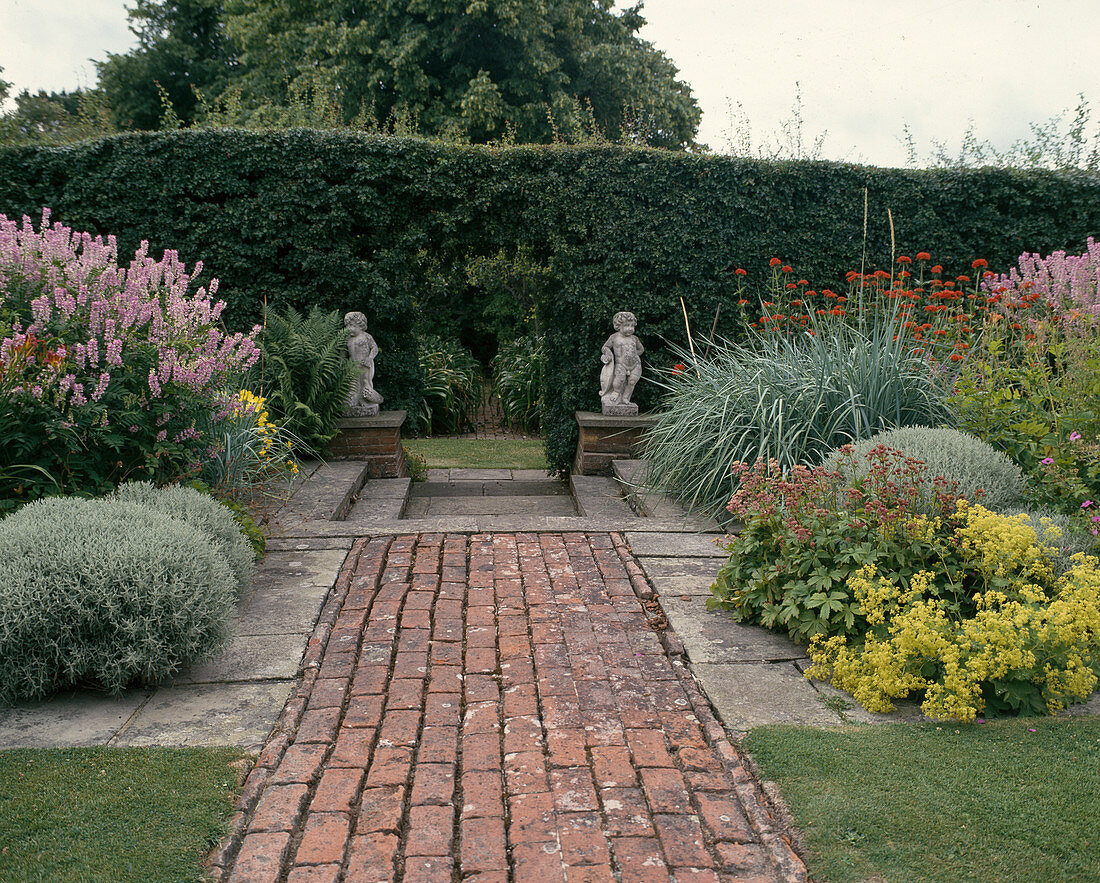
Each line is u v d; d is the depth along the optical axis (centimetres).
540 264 880
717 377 614
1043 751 246
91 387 426
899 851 199
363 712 278
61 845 200
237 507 457
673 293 812
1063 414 458
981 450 409
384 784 233
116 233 764
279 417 739
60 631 276
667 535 491
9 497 404
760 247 813
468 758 247
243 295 782
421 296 1152
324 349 739
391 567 432
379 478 763
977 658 269
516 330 1642
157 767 237
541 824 213
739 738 259
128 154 755
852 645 321
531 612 370
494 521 515
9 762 240
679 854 201
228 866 198
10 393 398
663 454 598
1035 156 928
